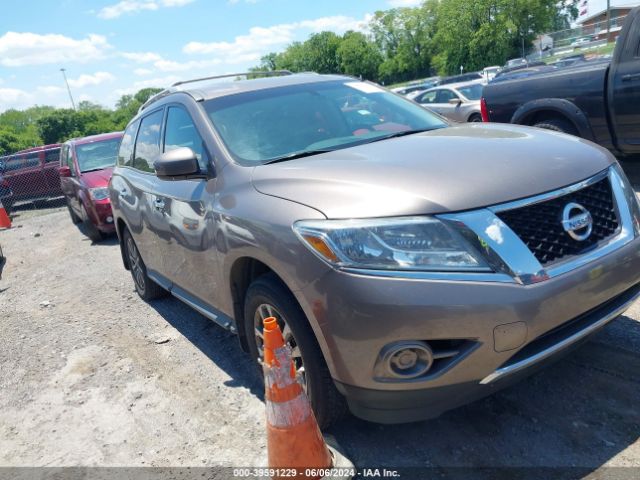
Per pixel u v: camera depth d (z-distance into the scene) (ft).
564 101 22.35
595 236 8.64
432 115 13.53
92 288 21.48
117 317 17.46
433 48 264.72
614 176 9.46
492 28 182.60
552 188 8.38
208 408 11.34
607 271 8.33
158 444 10.42
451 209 7.83
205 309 12.68
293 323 8.84
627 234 8.96
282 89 13.11
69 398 12.69
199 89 13.32
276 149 11.23
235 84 13.52
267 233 8.91
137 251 17.25
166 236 13.19
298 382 8.42
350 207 8.15
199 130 11.94
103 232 30.37
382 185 8.38
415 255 7.68
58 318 18.44
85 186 30.12
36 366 14.74
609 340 11.38
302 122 12.03
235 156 11.00
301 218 8.46
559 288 7.82
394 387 7.87
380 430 9.74
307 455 8.37
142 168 15.24
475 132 11.05
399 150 9.96
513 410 9.78
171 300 18.16
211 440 10.28
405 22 268.41
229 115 12.03
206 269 11.44
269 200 9.26
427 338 7.58
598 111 21.38
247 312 10.23
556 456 8.57
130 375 13.33
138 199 14.89
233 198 10.12
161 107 14.39
